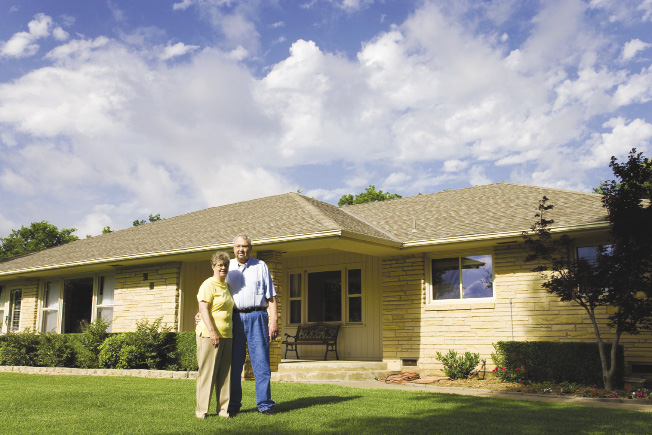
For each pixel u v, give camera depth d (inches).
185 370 557.9
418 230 589.9
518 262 524.7
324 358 657.0
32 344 664.4
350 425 254.8
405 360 578.6
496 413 299.6
